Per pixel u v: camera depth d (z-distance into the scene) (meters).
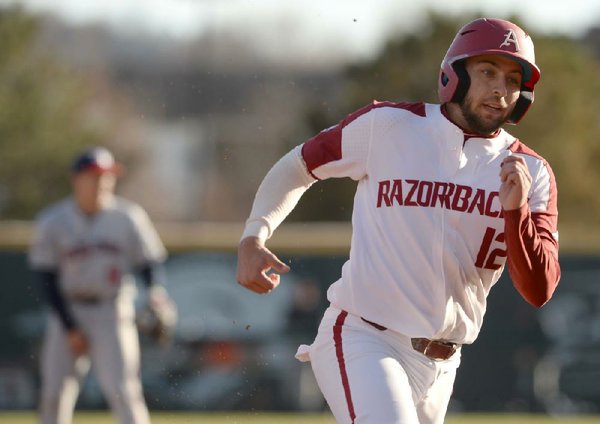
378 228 14.40
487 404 44.88
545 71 89.00
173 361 43.97
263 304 45.06
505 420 42.62
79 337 27.39
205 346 44.47
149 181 117.56
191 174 115.44
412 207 14.16
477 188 14.09
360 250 14.54
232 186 111.31
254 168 97.31
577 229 68.44
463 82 14.09
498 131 14.52
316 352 14.80
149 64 113.12
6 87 108.19
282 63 93.00
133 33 113.44
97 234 27.80
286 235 46.19
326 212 75.69
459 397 45.00
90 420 39.66
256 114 94.88
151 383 43.59
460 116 14.31
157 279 28.78
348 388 14.00
